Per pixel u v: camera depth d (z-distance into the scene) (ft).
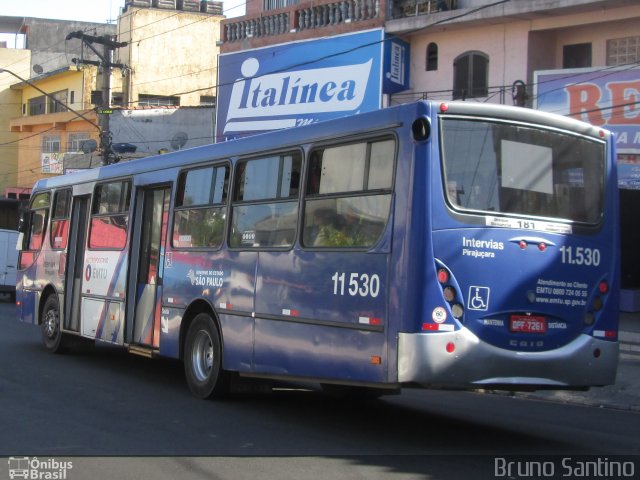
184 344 33.65
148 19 133.59
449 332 22.36
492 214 23.44
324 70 73.56
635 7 58.59
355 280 24.26
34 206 50.47
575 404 36.63
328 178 26.14
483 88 66.54
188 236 33.94
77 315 43.62
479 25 66.33
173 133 108.78
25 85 149.48
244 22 82.79
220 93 83.82
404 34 70.23
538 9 61.11
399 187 23.13
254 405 31.42
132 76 131.54
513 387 24.00
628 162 57.47
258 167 29.94
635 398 37.32
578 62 63.41
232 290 30.40
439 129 23.06
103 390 34.06
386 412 31.19
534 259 24.02
